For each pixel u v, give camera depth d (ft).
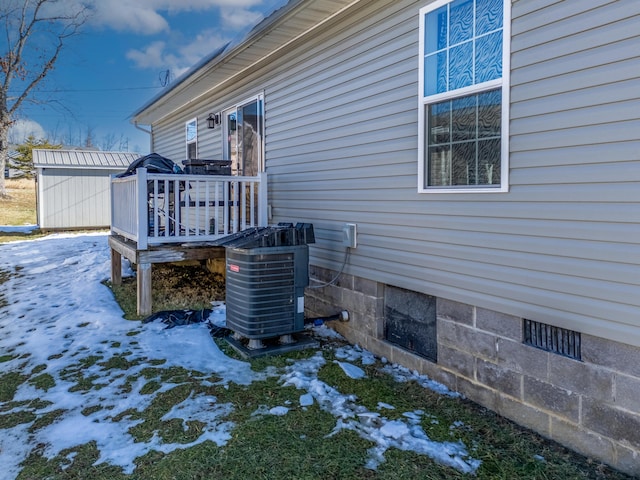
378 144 14.03
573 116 8.79
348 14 14.98
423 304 12.96
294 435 9.50
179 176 18.65
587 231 8.63
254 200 21.22
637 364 8.00
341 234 15.88
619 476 8.10
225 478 8.12
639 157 7.86
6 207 65.00
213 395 11.36
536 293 9.59
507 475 8.15
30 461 8.82
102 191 51.55
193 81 24.77
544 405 9.52
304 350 14.64
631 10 7.89
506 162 10.07
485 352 10.82
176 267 27.99
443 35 11.65
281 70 19.27
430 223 12.21
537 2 9.34
